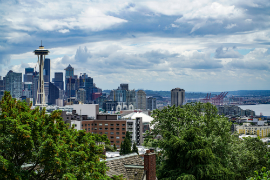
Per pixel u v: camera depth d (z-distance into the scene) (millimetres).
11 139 28812
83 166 33031
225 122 64188
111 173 41312
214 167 51906
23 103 37938
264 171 31016
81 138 38500
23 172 29844
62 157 31609
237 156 63812
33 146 29828
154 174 42719
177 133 64438
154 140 64438
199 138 54344
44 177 32781
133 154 47812
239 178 62750
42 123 32719
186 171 52469
